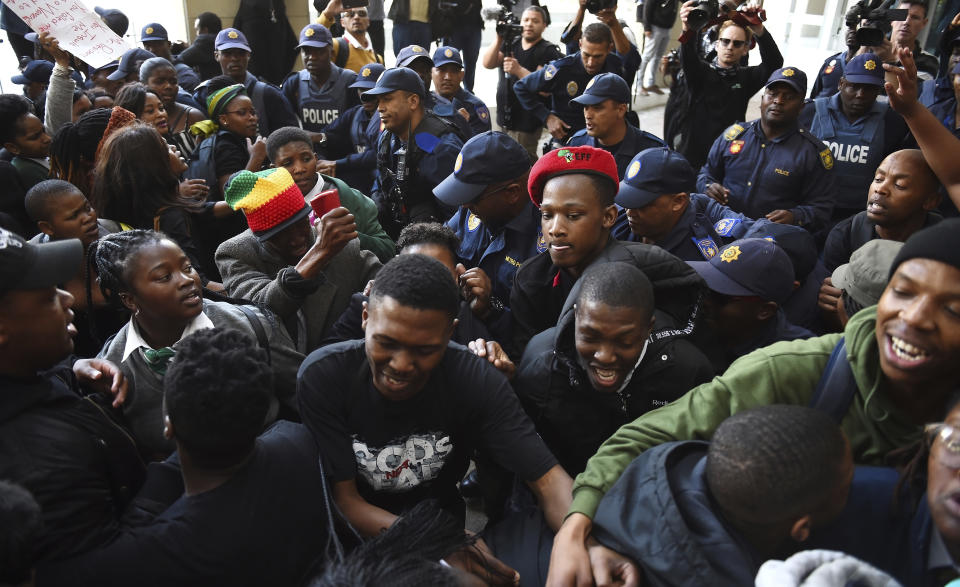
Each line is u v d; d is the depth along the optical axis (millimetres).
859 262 1771
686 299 1731
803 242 2244
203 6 7039
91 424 1310
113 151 2551
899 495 1125
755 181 3383
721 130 4402
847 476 1042
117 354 1683
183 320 1679
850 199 3531
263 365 1185
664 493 1139
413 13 6727
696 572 1051
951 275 1090
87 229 2270
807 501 1000
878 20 4047
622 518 1178
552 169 1843
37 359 1288
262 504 1186
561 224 1807
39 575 1120
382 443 1437
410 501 1518
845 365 1281
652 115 7871
